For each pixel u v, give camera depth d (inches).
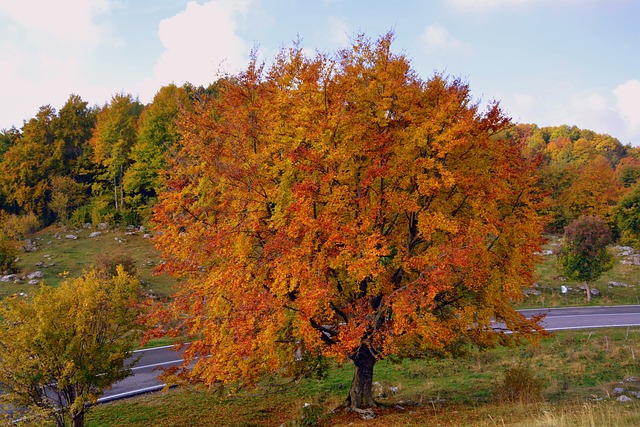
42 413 569.9
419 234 523.2
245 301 484.1
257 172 513.0
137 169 2052.2
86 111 2822.3
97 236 2100.1
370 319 522.0
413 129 490.6
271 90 557.0
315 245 475.5
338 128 472.4
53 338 572.4
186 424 652.7
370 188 510.0
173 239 554.6
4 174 2422.5
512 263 522.9
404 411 577.0
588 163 3351.4
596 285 1694.1
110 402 749.3
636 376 750.5
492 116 546.0
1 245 1690.5
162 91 2169.0
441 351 659.4
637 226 2132.1
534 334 579.2
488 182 517.3
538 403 562.3
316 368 619.8
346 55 525.7
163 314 570.9
